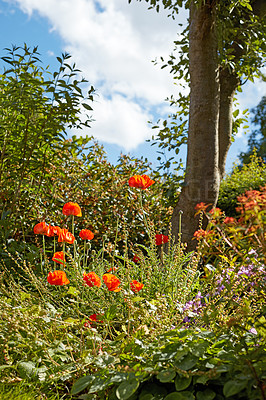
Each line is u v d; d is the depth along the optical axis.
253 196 1.62
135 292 2.79
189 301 2.85
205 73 4.45
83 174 5.28
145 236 5.27
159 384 1.82
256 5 5.32
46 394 2.03
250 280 1.97
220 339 1.86
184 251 4.29
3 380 1.91
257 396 1.47
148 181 3.59
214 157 4.45
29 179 4.66
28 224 4.48
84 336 2.60
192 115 4.53
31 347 2.12
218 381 1.68
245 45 5.12
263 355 1.64
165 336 1.98
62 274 2.49
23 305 2.40
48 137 4.36
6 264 3.61
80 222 4.80
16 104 4.14
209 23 4.39
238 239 1.66
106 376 1.81
